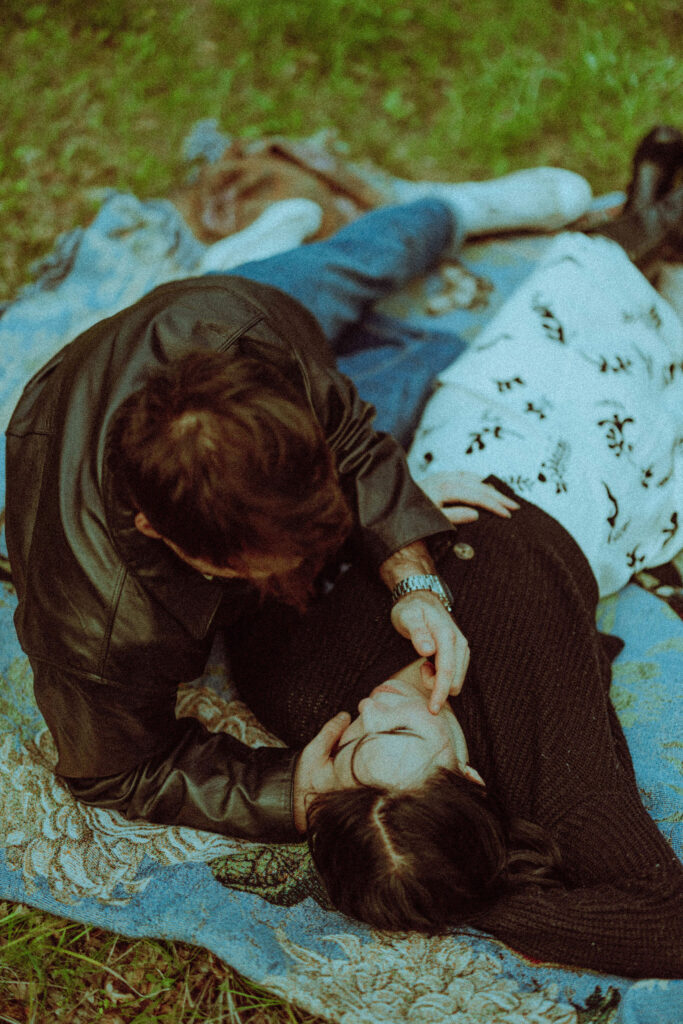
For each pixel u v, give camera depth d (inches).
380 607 65.9
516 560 66.3
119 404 54.7
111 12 128.5
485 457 75.5
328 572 76.4
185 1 131.6
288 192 112.0
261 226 103.2
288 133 123.8
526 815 60.1
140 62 126.2
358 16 130.5
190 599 54.1
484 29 131.0
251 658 69.2
